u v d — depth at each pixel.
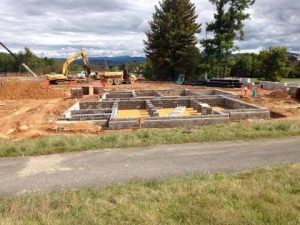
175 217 5.68
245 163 9.03
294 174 7.75
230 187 6.87
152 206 6.14
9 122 17.75
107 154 10.26
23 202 6.54
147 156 9.95
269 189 6.73
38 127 15.94
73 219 5.64
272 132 11.98
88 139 11.88
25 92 28.75
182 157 9.75
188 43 47.72
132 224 5.49
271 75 50.75
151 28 48.41
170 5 47.91
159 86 37.84
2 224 5.36
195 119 15.33
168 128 14.64
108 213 5.90
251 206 6.00
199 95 26.80
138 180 7.92
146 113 21.17
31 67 78.25
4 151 10.55
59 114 20.12
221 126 13.78
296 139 11.32
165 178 8.04
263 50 51.94
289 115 17.94
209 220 5.49
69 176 8.47
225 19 42.81
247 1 42.84
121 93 27.72
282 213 5.64
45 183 8.02
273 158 9.38
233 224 5.37
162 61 47.38
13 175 8.66
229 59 45.31
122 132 13.95
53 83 40.25
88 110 19.22
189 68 48.59
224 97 23.92
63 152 10.59
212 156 9.74
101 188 7.41
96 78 45.47
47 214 5.85
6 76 56.19
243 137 11.59
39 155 10.36
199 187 6.94
